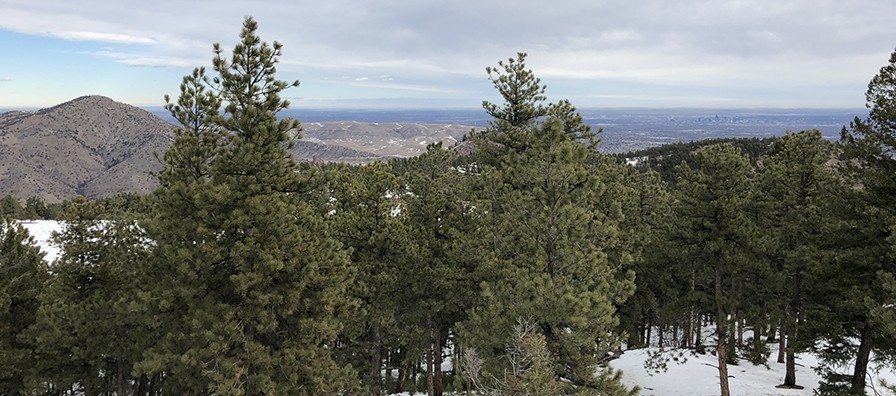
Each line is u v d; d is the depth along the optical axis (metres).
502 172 18.70
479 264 17.78
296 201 14.20
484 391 10.42
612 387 12.01
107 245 19.09
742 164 18.77
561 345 12.28
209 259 12.05
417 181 20.42
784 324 18.50
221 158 12.86
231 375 11.96
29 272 18.62
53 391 20.05
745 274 19.39
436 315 20.22
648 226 24.36
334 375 13.52
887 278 11.76
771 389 21.95
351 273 14.93
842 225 15.19
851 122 15.14
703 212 18.33
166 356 11.91
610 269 13.75
